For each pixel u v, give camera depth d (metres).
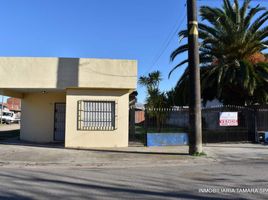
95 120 18.44
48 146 18.52
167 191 8.19
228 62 23.98
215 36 24.03
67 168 12.37
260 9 23.31
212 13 23.64
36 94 21.58
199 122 15.62
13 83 18.22
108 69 18.34
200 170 11.75
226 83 23.12
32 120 21.52
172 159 14.41
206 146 19.27
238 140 21.31
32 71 18.25
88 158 14.48
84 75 18.25
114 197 7.53
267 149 18.09
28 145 18.83
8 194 7.70
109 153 15.97
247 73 21.61
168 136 19.41
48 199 7.29
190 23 15.63
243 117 21.50
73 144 18.19
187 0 15.78
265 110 21.59
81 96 18.39
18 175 10.38
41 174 10.65
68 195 7.68
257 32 23.83
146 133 19.22
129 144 19.53
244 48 24.03
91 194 7.80
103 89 18.50
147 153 16.09
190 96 15.67
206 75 23.78
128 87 18.30
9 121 57.22
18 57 18.31
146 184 9.04
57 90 19.64
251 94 22.41
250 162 14.02
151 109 20.98
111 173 11.00
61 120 21.31
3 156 14.63
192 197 7.60
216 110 21.61
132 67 18.44
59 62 18.30
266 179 9.88
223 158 15.09
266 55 25.42
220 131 21.25
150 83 28.06
